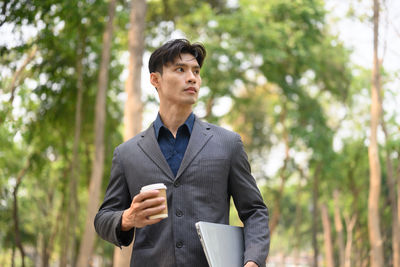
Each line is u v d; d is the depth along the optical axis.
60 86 13.11
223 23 16.84
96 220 2.15
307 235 36.97
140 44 11.01
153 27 16.77
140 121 10.76
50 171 17.14
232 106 21.86
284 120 22.28
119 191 2.18
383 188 22.70
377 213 15.16
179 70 2.18
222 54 16.88
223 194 2.08
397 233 17.52
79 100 12.69
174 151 2.13
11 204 14.94
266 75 18.56
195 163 2.06
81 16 11.62
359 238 25.89
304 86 22.09
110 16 11.78
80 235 18.75
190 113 2.21
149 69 2.28
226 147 2.12
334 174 22.73
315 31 17.95
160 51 2.20
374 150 15.24
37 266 20.58
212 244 1.91
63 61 12.63
